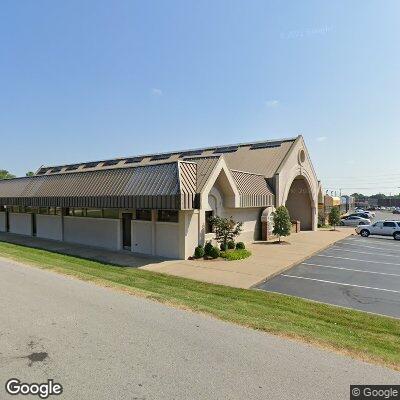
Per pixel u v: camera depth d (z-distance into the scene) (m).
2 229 32.59
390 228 34.25
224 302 10.45
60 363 5.36
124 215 21.17
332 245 27.73
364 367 5.40
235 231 21.33
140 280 13.19
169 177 17.62
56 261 16.09
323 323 9.11
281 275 16.02
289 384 4.81
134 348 5.94
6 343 6.10
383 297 12.56
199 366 5.31
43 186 26.17
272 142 35.78
